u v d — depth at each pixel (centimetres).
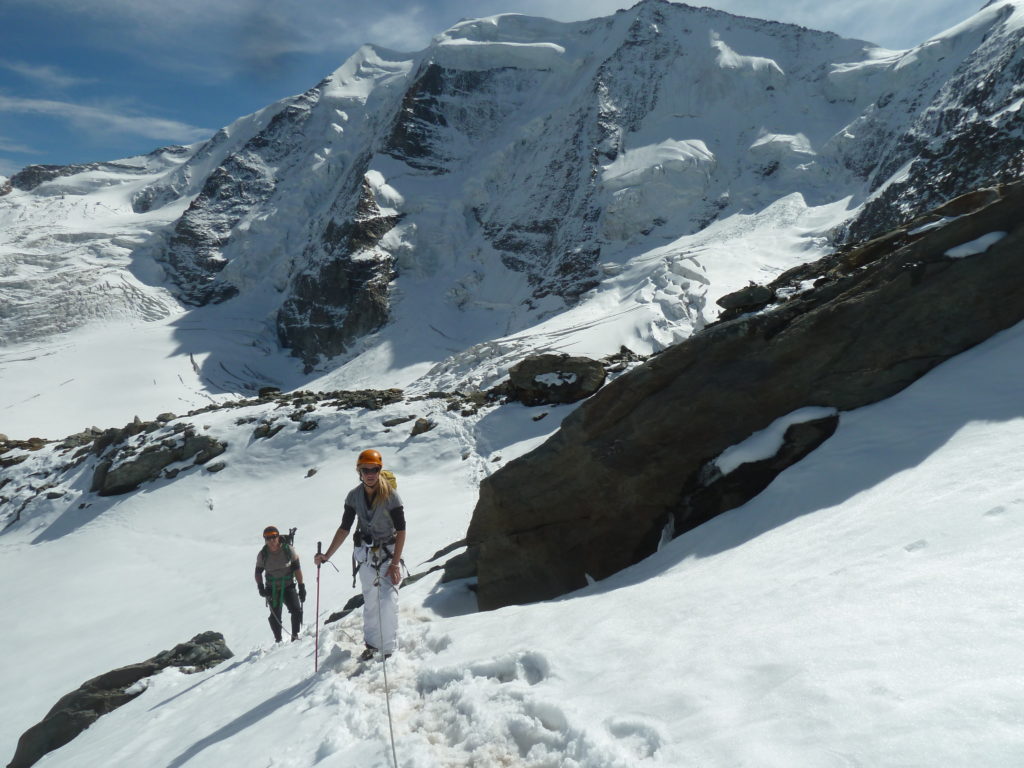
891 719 232
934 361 690
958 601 303
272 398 4031
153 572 2486
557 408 2911
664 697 304
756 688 285
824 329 748
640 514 808
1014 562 321
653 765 255
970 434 530
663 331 7950
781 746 237
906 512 443
